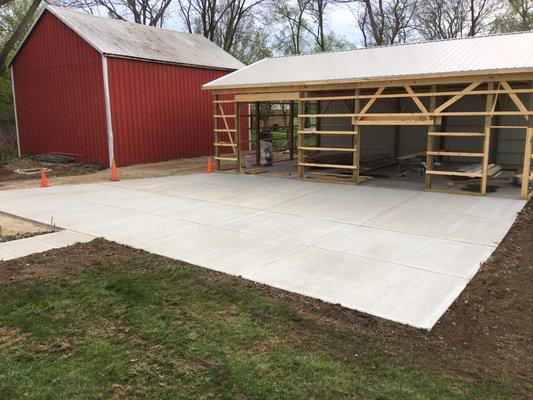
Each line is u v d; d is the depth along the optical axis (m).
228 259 6.20
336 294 5.01
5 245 6.87
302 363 3.67
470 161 15.03
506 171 13.86
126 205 9.84
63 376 3.53
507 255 6.39
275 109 29.86
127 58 16.56
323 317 4.48
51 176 14.92
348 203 9.80
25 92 19.23
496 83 10.54
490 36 13.38
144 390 3.37
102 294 5.01
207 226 7.99
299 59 15.59
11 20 26.08
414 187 11.59
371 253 6.44
